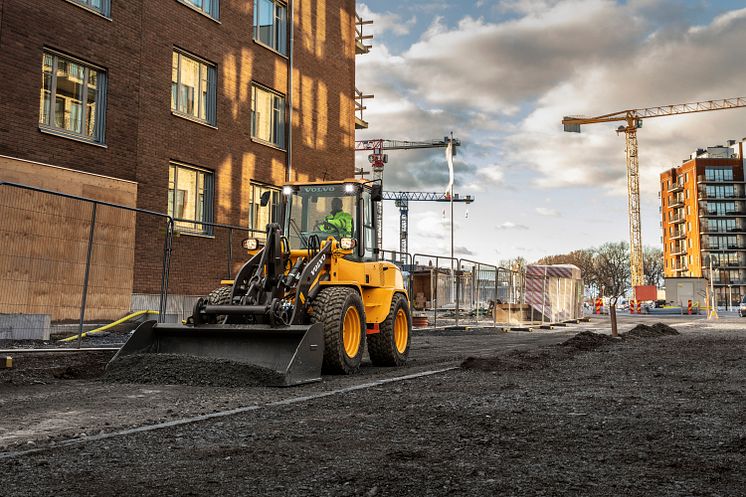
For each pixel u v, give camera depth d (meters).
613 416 5.83
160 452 4.48
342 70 26.95
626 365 10.47
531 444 4.68
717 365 10.38
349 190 10.80
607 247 116.69
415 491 3.50
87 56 16.30
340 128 26.66
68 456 4.38
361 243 10.87
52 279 10.40
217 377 8.26
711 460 4.20
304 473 3.89
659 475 3.83
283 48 23.75
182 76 19.44
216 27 20.50
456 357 12.55
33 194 10.08
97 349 10.80
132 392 7.53
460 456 4.31
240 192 21.22
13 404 6.69
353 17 27.83
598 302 54.97
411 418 5.75
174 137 18.78
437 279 22.44
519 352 12.21
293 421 5.64
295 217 10.94
